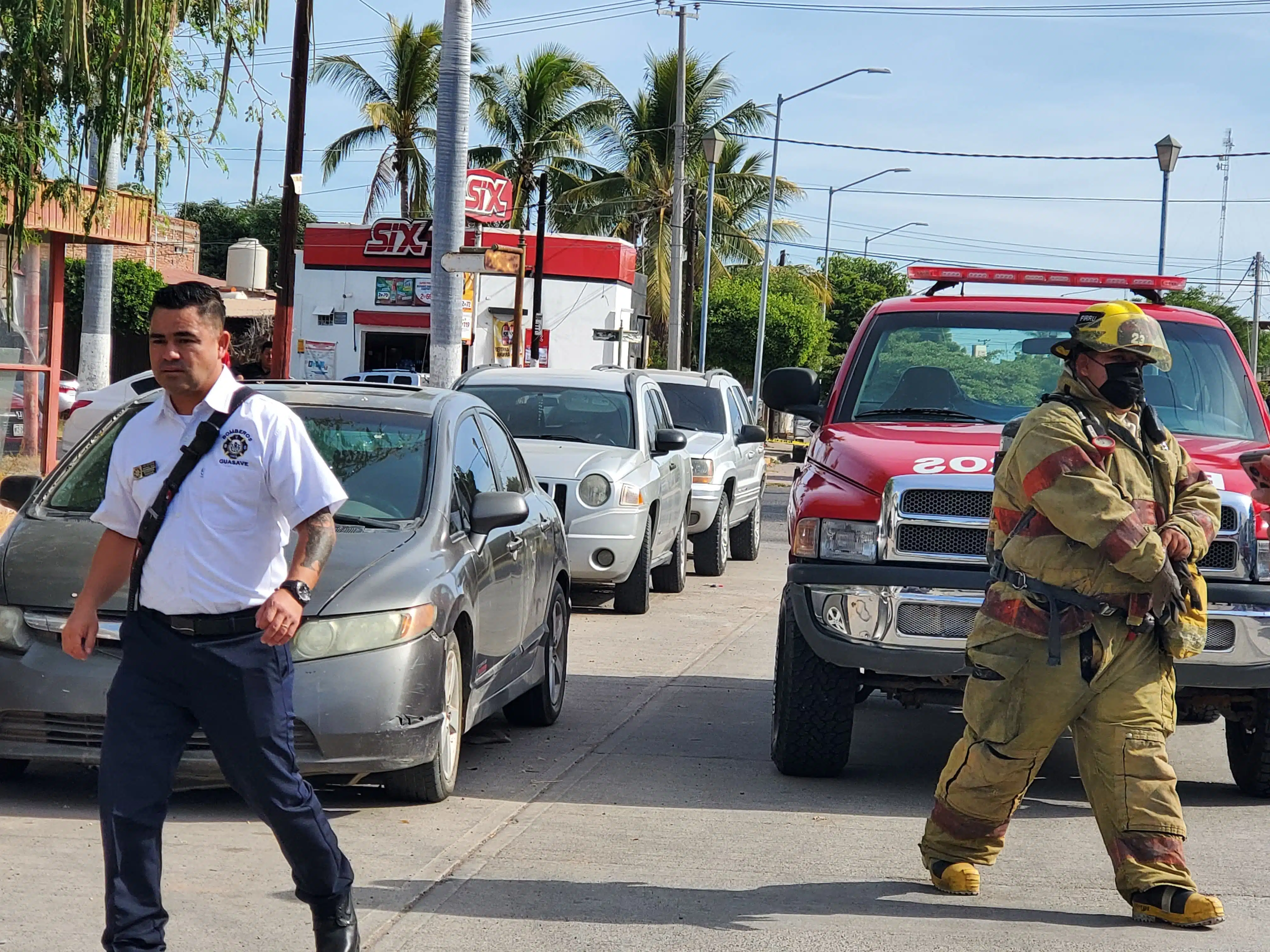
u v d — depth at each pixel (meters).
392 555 8.75
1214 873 7.78
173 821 8.30
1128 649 6.81
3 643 8.25
